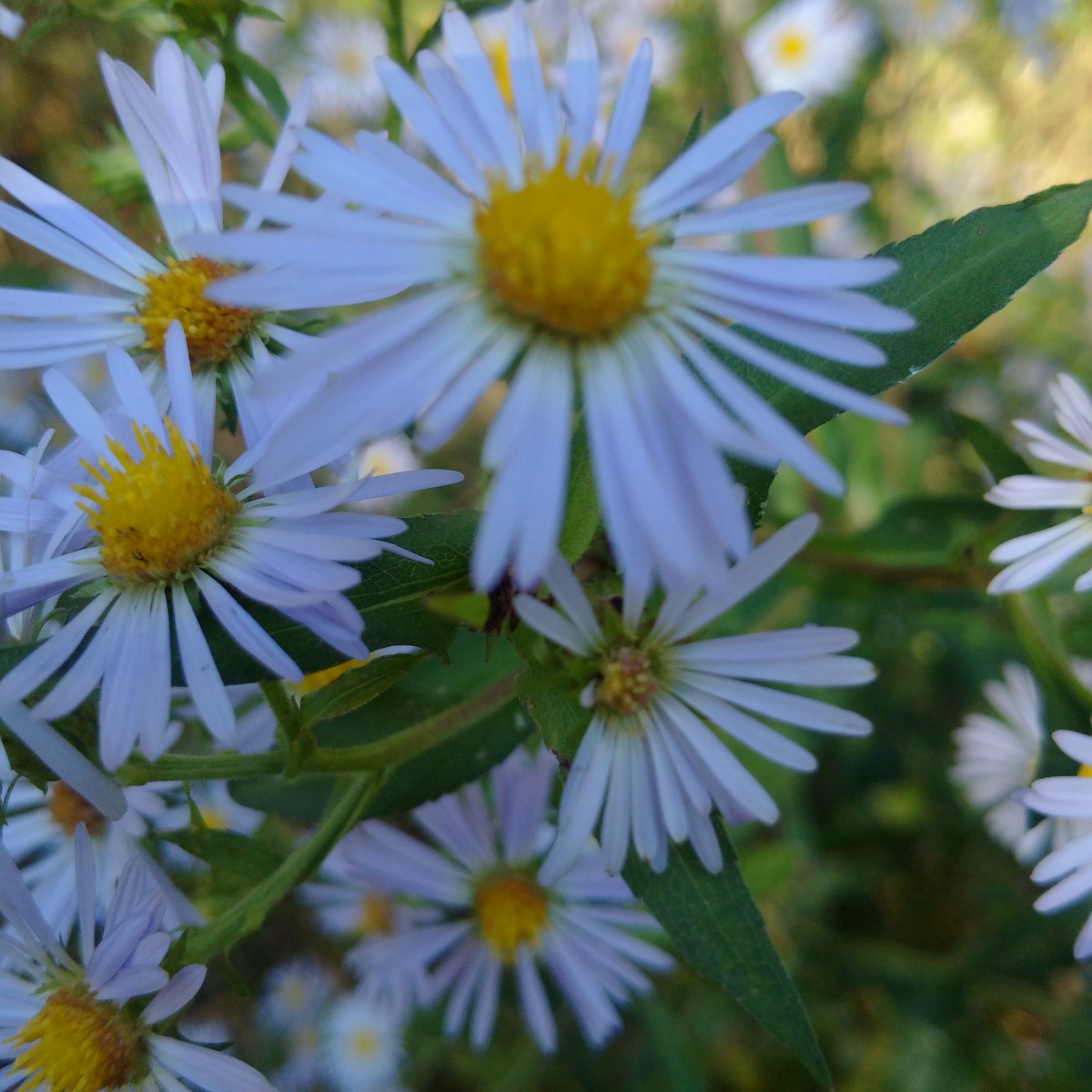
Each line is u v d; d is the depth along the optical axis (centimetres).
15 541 8
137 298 9
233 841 9
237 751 9
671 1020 15
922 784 17
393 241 7
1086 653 14
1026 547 10
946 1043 16
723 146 7
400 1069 16
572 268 7
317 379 7
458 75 8
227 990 17
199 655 8
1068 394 10
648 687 7
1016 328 20
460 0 10
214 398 9
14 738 8
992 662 15
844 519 15
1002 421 19
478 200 7
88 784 8
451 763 10
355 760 9
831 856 17
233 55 10
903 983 16
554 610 7
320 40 17
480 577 6
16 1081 8
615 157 8
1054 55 22
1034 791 9
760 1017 7
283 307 7
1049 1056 15
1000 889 16
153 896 8
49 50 16
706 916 8
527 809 13
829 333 7
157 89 9
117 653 8
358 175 7
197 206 9
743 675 8
